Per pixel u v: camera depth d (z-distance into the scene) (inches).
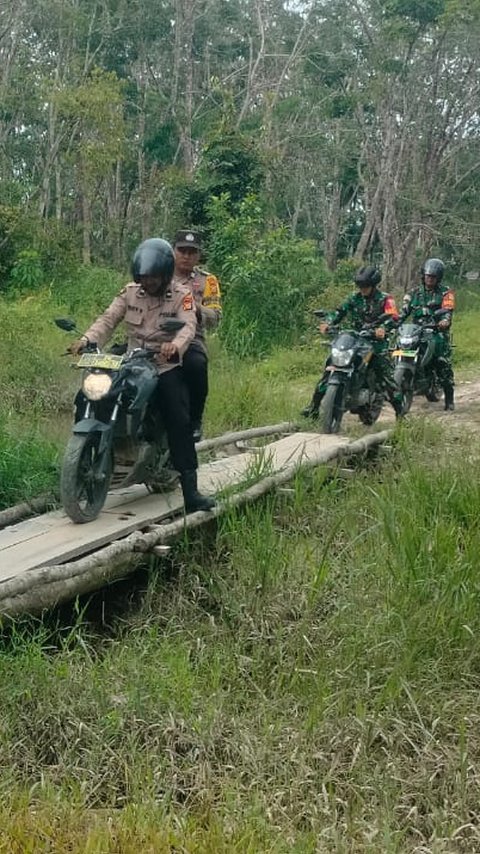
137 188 1370.6
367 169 1261.1
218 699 152.0
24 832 117.6
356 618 176.1
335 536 218.5
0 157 1162.6
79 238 1041.5
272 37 1363.2
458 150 1175.6
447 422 377.4
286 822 126.1
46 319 545.3
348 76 1239.5
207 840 117.3
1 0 1093.1
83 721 144.6
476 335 669.9
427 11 1014.4
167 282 220.4
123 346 227.6
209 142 735.7
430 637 165.8
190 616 189.5
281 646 169.3
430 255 1197.1
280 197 1129.4
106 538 198.5
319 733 143.3
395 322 340.5
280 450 279.4
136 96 1314.0
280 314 601.6
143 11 1290.6
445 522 212.5
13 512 223.5
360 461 285.0
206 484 244.7
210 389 378.9
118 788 133.3
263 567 193.2
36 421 318.7
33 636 167.0
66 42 1205.1
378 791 132.0
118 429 207.9
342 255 1542.8
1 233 780.6
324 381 329.4
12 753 139.0
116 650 171.5
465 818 128.1
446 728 147.2
